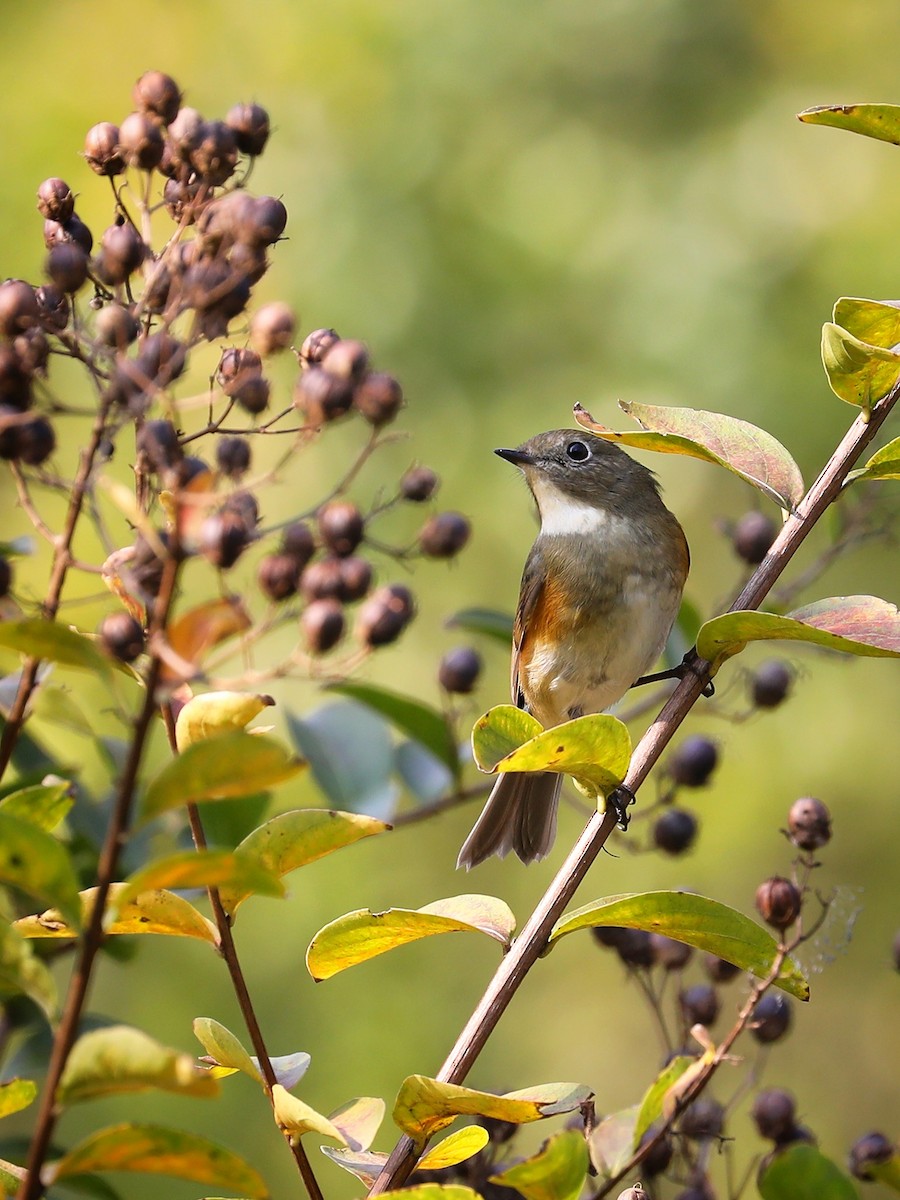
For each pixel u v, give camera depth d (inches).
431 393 559.5
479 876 545.0
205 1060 178.4
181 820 285.4
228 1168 138.6
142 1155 137.3
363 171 580.4
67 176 562.6
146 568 142.3
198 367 300.7
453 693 310.5
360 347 142.9
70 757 441.4
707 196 589.0
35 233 557.3
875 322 198.8
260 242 145.9
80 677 439.8
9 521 429.7
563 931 178.5
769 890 201.5
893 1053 557.3
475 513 550.6
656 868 557.0
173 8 593.0
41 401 161.8
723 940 181.6
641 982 235.8
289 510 537.3
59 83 580.1
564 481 364.5
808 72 606.9
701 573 588.7
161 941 476.7
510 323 569.0
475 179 583.2
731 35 610.5
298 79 590.2
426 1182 196.1
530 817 324.8
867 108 188.7
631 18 607.8
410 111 589.6
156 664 126.6
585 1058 558.9
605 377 563.5
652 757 196.1
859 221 577.3
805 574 330.3
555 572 359.3
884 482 331.9
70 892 136.0
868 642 181.5
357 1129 182.7
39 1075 251.6
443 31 595.5
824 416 557.3
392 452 547.5
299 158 585.0
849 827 566.6
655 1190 211.5
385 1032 486.3
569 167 589.6
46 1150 129.0
